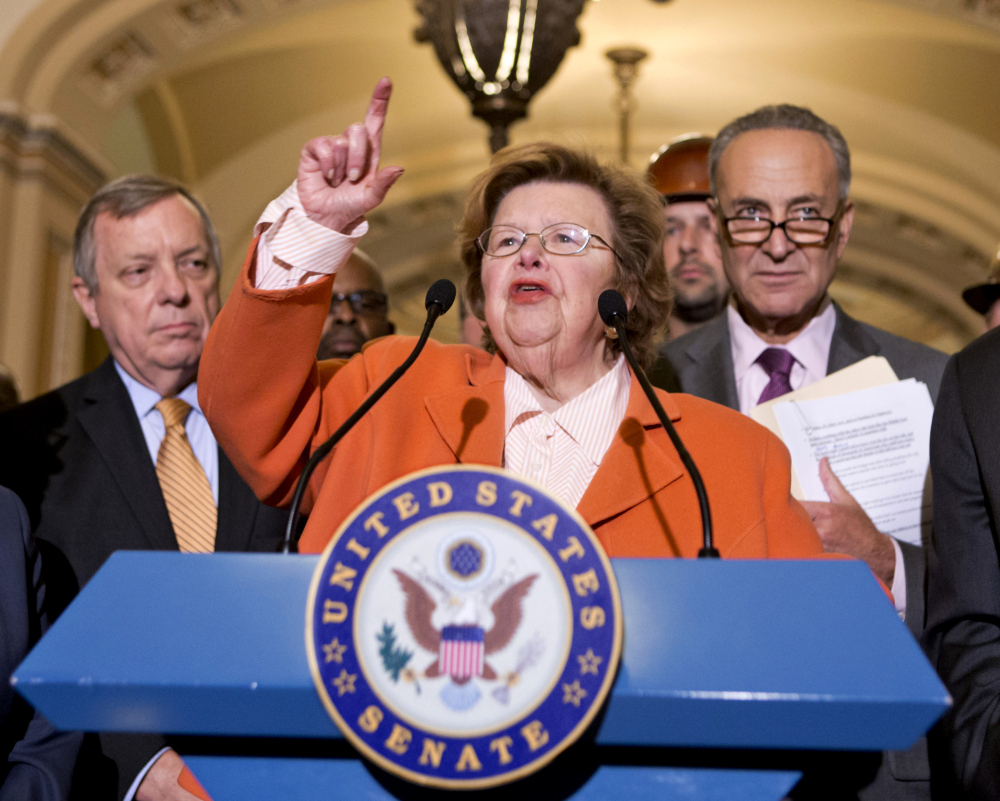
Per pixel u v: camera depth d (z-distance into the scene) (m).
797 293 2.22
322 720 0.80
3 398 2.97
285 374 1.34
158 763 1.56
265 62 9.92
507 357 1.53
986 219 11.41
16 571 1.66
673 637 0.81
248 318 1.30
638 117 11.27
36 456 2.16
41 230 7.12
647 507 1.38
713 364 2.36
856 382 2.12
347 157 1.27
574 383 1.53
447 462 1.43
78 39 7.43
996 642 1.57
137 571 0.87
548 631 0.79
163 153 10.27
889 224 12.46
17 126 7.02
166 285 2.27
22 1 7.27
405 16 9.60
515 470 1.47
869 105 10.77
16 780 1.54
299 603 0.84
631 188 1.60
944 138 10.86
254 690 0.79
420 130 11.18
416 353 1.23
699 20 9.80
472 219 1.64
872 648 0.80
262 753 0.88
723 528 1.36
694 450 1.44
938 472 1.73
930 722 0.77
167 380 2.28
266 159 10.69
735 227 2.27
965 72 10.14
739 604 0.83
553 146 1.59
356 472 1.43
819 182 2.23
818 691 0.77
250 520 2.12
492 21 3.47
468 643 0.78
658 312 1.66
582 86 10.73
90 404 2.26
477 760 0.76
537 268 1.49
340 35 9.80
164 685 0.79
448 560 0.80
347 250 1.32
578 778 0.86
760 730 0.79
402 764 0.76
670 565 0.86
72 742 1.63
